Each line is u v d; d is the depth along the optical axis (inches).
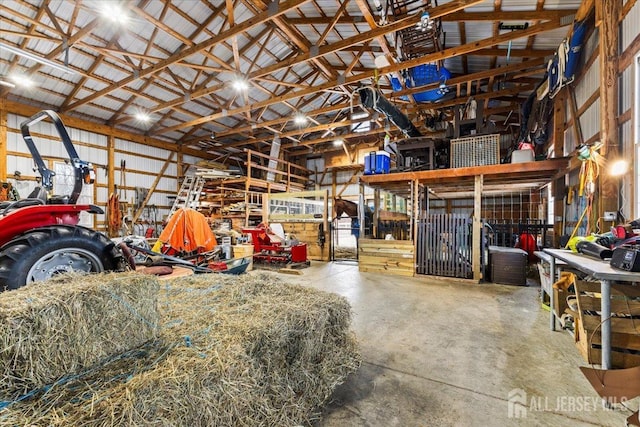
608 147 132.0
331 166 545.6
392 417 67.4
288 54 329.4
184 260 163.3
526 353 98.3
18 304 41.0
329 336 78.7
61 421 35.9
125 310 50.8
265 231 272.4
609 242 99.5
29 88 300.8
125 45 266.8
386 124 410.9
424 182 250.8
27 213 85.6
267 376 59.5
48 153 336.8
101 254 90.7
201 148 526.3
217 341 55.3
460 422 65.6
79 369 44.0
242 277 102.7
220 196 442.0
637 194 120.3
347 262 299.4
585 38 173.5
